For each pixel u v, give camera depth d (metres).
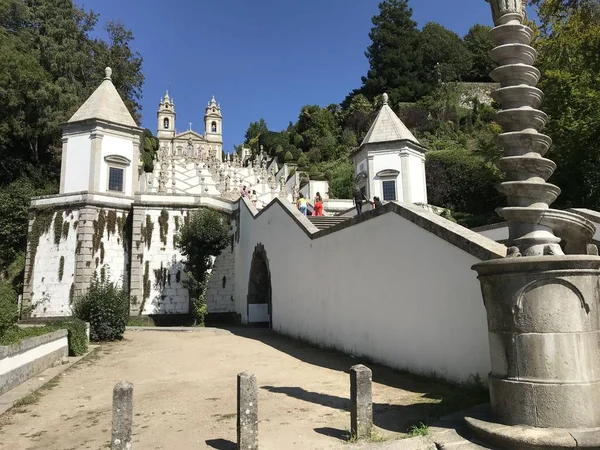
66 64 37.38
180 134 96.19
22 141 36.31
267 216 20.23
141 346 15.49
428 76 63.69
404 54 63.53
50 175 36.12
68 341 13.45
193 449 5.74
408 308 9.44
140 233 25.03
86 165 25.30
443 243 8.41
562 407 4.86
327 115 66.56
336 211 29.53
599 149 19.34
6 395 8.87
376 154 25.64
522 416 5.03
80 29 41.28
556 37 19.91
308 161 60.66
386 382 8.66
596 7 17.95
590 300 5.11
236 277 26.36
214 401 8.14
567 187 20.31
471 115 52.72
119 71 44.28
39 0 38.59
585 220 5.95
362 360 11.12
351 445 5.29
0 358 8.87
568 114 19.62
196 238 23.66
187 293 25.08
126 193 25.98
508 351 5.25
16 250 29.27
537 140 5.90
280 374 10.13
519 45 6.12
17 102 32.84
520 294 5.20
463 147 43.78
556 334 5.01
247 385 5.42
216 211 25.72
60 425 7.20
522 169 5.85
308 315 14.87
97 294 17.12
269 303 19.50
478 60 65.88
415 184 25.53
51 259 24.48
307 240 15.12
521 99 6.11
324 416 6.75
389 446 5.18
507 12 6.29
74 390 9.49
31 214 25.23
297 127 71.12
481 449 4.92
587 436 4.56
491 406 5.46
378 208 10.77
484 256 7.30
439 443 5.16
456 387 7.82
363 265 11.40
